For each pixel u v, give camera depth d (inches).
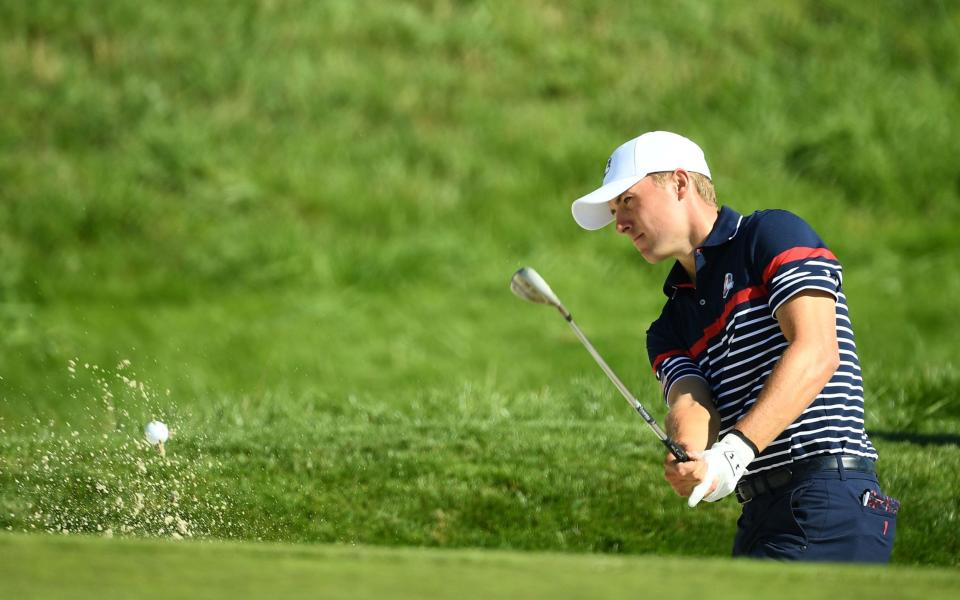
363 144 1764.3
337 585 236.2
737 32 2048.5
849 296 1409.9
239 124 1774.1
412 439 698.2
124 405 861.8
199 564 255.0
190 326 1302.9
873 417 789.9
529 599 225.8
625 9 2082.9
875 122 1814.7
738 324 403.9
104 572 245.3
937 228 1638.8
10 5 1910.7
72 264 1476.4
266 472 642.2
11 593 228.2
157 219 1581.0
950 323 1291.8
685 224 424.5
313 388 959.0
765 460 398.3
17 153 1680.6
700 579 246.5
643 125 1815.9
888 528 397.1
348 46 1956.2
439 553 272.7
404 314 1357.0
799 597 230.2
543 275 1496.1
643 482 633.0
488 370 1101.1
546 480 635.5
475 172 1717.5
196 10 1985.7
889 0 2137.1
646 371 1025.5
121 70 1841.8
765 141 1772.9
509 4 2063.2
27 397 955.3
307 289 1451.8
